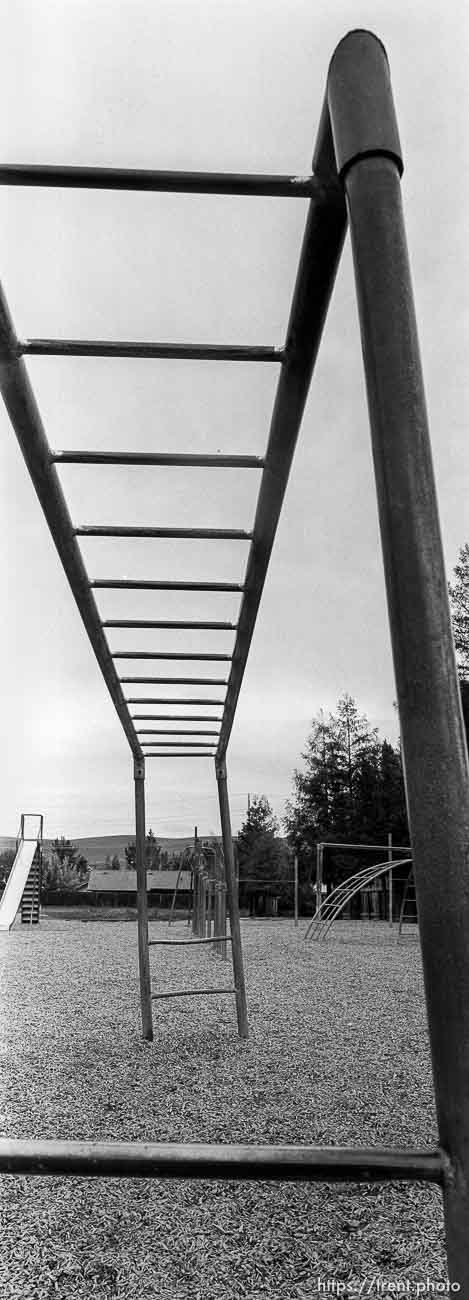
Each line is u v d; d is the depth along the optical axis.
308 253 1.13
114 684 2.74
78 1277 1.34
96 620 2.31
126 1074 2.71
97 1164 0.65
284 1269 1.36
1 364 1.27
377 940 9.23
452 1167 0.60
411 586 0.64
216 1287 1.29
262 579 2.12
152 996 3.33
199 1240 1.47
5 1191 1.70
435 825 0.61
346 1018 3.83
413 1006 4.21
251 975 5.57
